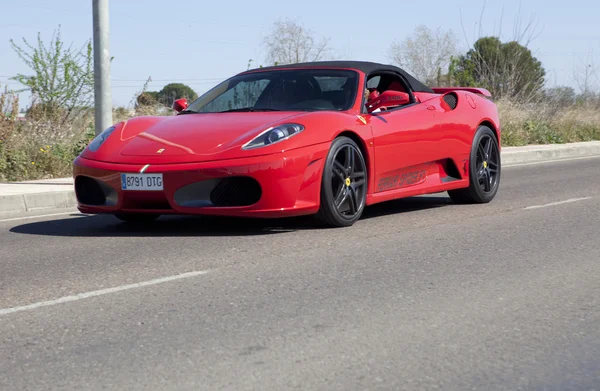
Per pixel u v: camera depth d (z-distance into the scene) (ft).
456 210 21.81
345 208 18.54
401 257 15.01
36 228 19.79
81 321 10.84
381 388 8.29
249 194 16.79
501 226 18.80
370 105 19.51
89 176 17.65
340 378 8.57
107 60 28.22
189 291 12.42
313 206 17.37
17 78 38.63
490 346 9.69
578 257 15.06
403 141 19.95
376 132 19.08
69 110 38.83
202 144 17.06
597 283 12.96
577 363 9.11
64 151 32.86
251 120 18.03
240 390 8.23
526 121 56.75
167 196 16.67
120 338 10.04
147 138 17.92
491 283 12.90
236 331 10.27
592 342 9.88
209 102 20.39
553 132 57.31
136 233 18.37
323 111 18.49
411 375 8.68
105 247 16.53
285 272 13.69
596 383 8.50
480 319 10.83
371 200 19.15
